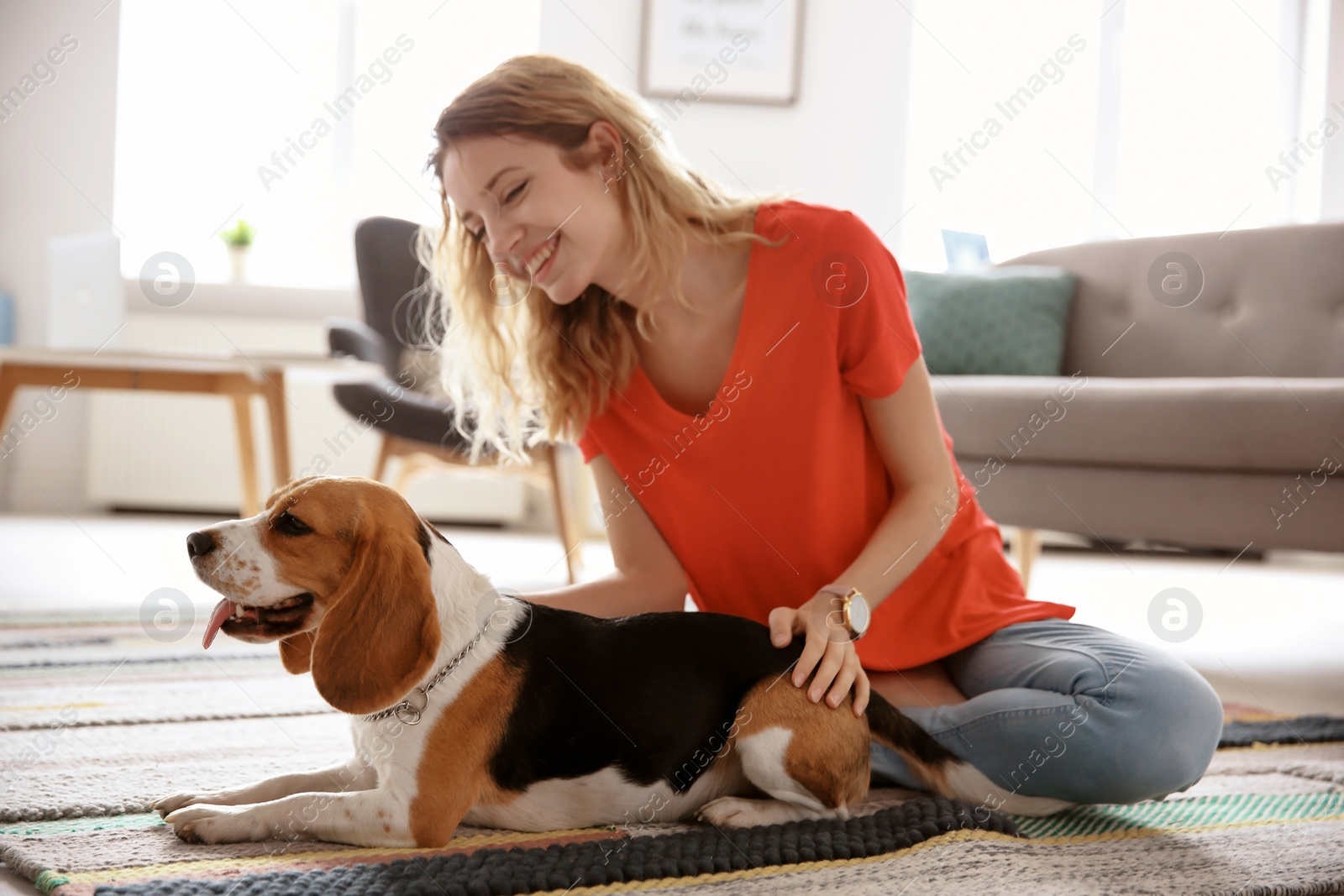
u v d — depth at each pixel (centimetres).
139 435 516
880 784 147
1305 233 317
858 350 148
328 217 527
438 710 115
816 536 152
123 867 105
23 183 512
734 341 153
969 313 346
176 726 165
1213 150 522
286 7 509
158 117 512
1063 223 511
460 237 166
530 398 173
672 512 158
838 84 504
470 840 118
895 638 150
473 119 139
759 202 157
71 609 275
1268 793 146
